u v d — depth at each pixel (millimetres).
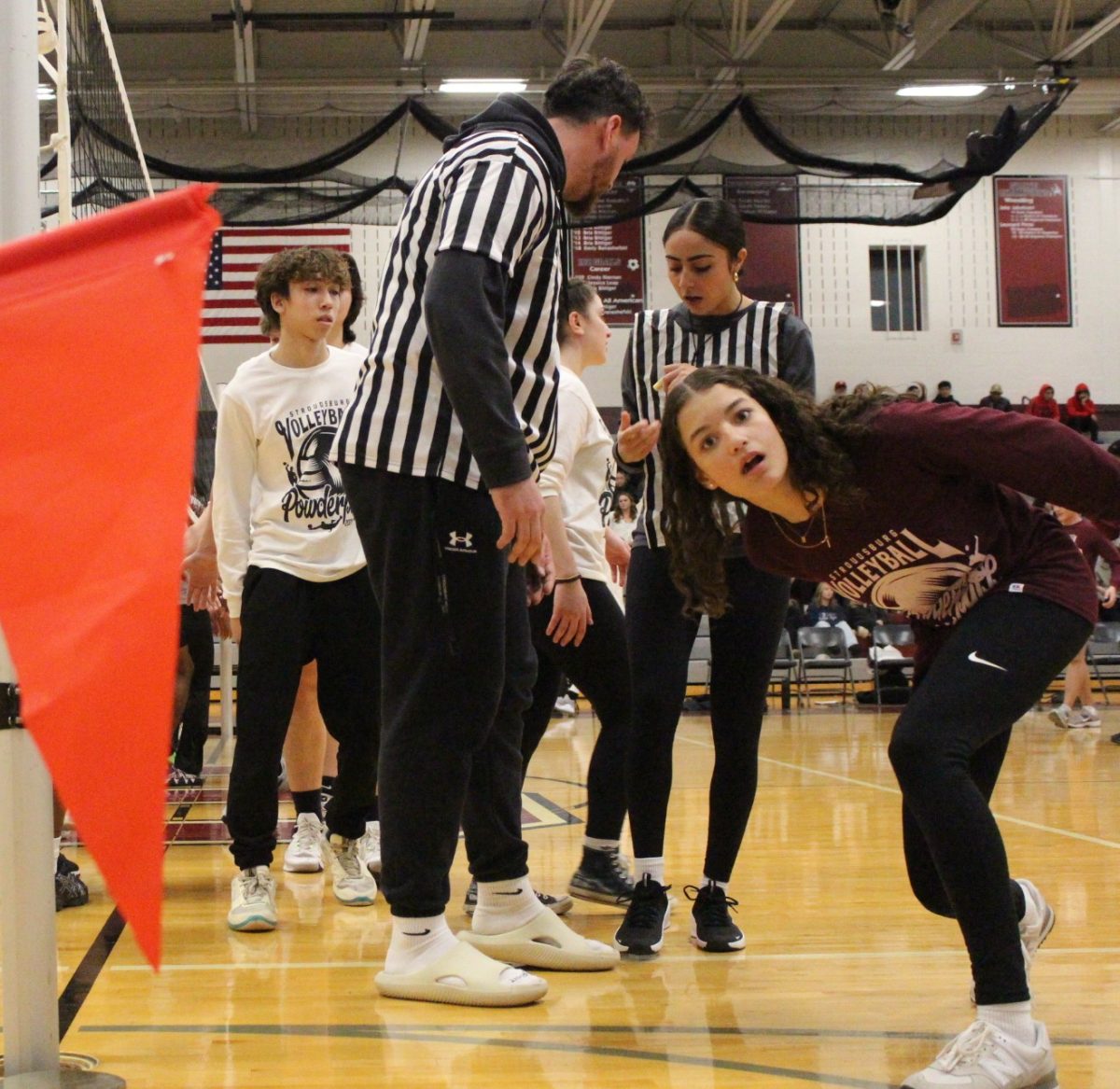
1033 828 4473
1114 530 1943
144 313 986
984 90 14141
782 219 12062
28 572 899
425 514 2201
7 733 1521
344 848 3291
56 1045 1557
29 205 1614
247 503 3215
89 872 3740
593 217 12375
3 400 939
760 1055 1942
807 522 2033
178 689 5922
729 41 15359
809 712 11367
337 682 3191
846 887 3410
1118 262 16969
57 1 3242
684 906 3189
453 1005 2240
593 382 15945
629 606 2848
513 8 15016
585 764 7184
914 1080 1738
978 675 1869
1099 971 2471
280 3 14617
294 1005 2242
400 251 2287
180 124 14680
